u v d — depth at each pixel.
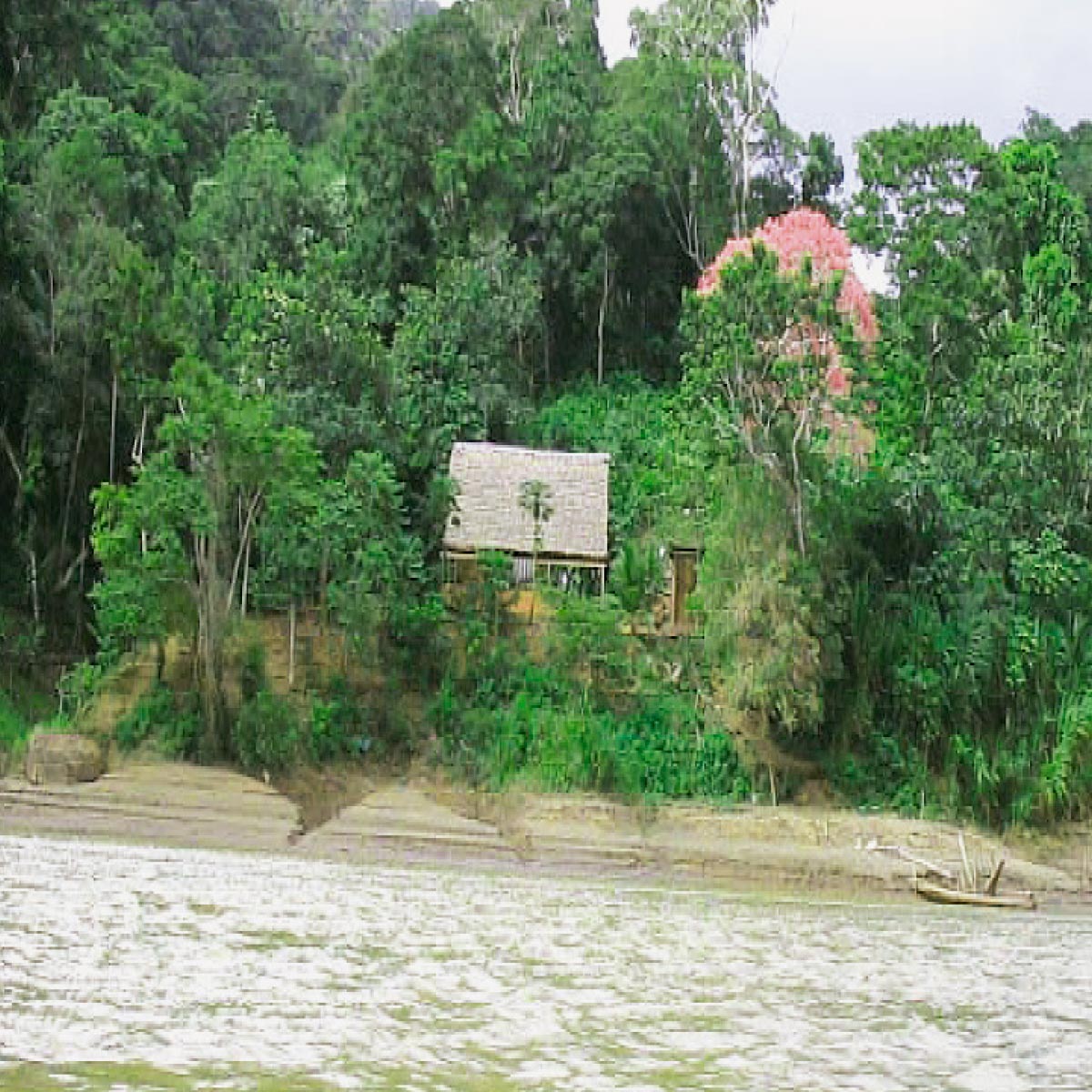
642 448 65.81
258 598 47.81
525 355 75.88
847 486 50.25
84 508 50.81
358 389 52.72
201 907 24.34
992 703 47.78
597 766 44.81
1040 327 55.41
